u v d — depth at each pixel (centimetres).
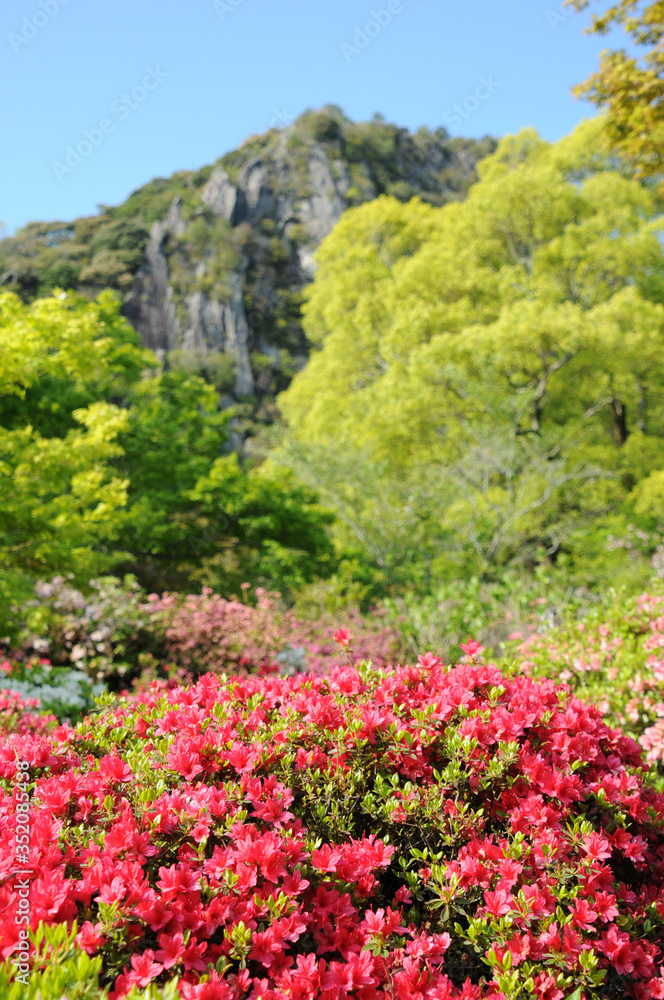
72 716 464
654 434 1828
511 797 217
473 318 1745
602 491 1480
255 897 161
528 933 175
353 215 2327
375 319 2030
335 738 220
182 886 160
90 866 160
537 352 1523
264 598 759
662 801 239
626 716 339
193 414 1252
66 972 127
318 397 2038
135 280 7169
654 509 1408
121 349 1069
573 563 1342
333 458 1179
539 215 1791
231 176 8431
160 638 666
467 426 1291
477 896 184
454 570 1161
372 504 1161
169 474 1159
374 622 710
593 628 423
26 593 520
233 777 210
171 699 253
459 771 212
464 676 254
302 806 205
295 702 235
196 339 7025
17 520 504
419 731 226
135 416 1155
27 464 509
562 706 257
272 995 146
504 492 1345
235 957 152
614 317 1455
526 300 1546
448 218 2105
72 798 189
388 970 167
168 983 132
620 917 186
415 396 1470
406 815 200
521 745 235
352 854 186
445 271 1811
